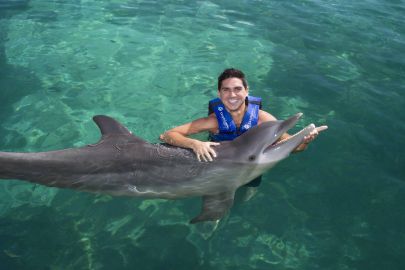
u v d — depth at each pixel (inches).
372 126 108.7
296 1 213.2
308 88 127.1
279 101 119.2
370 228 77.7
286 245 74.0
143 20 177.3
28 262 69.7
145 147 81.8
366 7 208.2
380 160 96.4
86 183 79.8
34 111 111.7
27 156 77.4
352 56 151.3
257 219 79.7
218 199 81.2
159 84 127.6
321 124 108.8
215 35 165.3
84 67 136.0
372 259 71.1
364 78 135.0
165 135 86.0
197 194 82.8
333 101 120.3
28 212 80.7
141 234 76.7
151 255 72.1
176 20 179.0
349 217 80.4
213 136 91.3
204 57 146.3
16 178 78.6
